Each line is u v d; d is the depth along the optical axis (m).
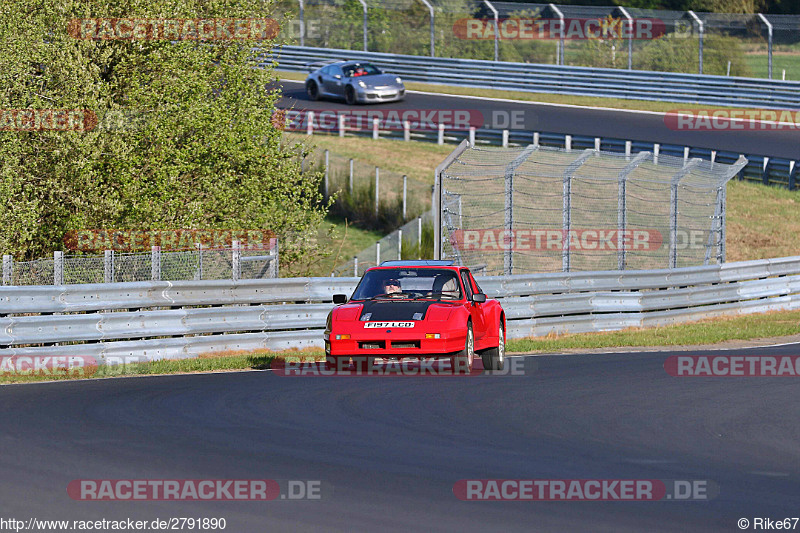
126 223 80.69
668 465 30.20
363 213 117.75
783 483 28.20
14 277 64.44
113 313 55.47
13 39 79.19
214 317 59.53
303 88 168.88
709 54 189.75
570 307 76.06
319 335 64.25
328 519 23.92
